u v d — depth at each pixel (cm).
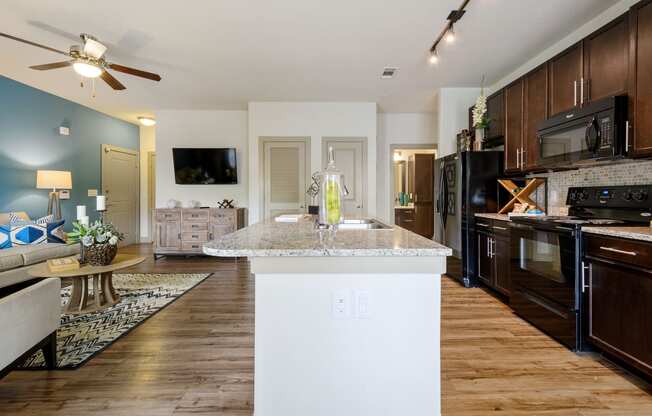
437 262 133
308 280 133
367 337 133
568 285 231
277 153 551
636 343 185
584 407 168
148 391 182
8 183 445
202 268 489
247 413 165
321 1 268
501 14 287
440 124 475
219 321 283
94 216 591
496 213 381
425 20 296
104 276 319
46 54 364
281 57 374
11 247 361
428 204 738
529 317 277
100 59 297
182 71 414
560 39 332
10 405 170
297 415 134
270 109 549
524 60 383
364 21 298
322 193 191
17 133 455
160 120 599
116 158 648
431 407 134
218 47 349
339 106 548
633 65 212
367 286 133
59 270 282
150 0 266
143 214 721
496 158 385
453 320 284
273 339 133
